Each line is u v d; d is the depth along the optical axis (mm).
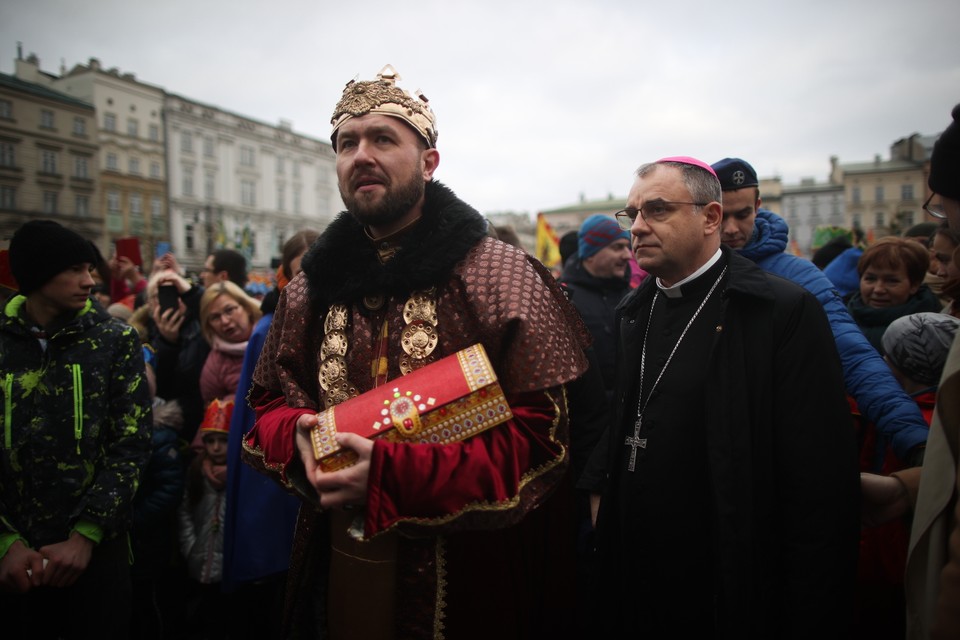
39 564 1701
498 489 1116
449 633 1272
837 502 1281
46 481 1771
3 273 2285
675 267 1504
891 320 2344
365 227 1438
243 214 41562
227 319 2646
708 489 1397
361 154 1268
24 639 1865
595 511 1713
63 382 1816
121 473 1850
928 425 1522
